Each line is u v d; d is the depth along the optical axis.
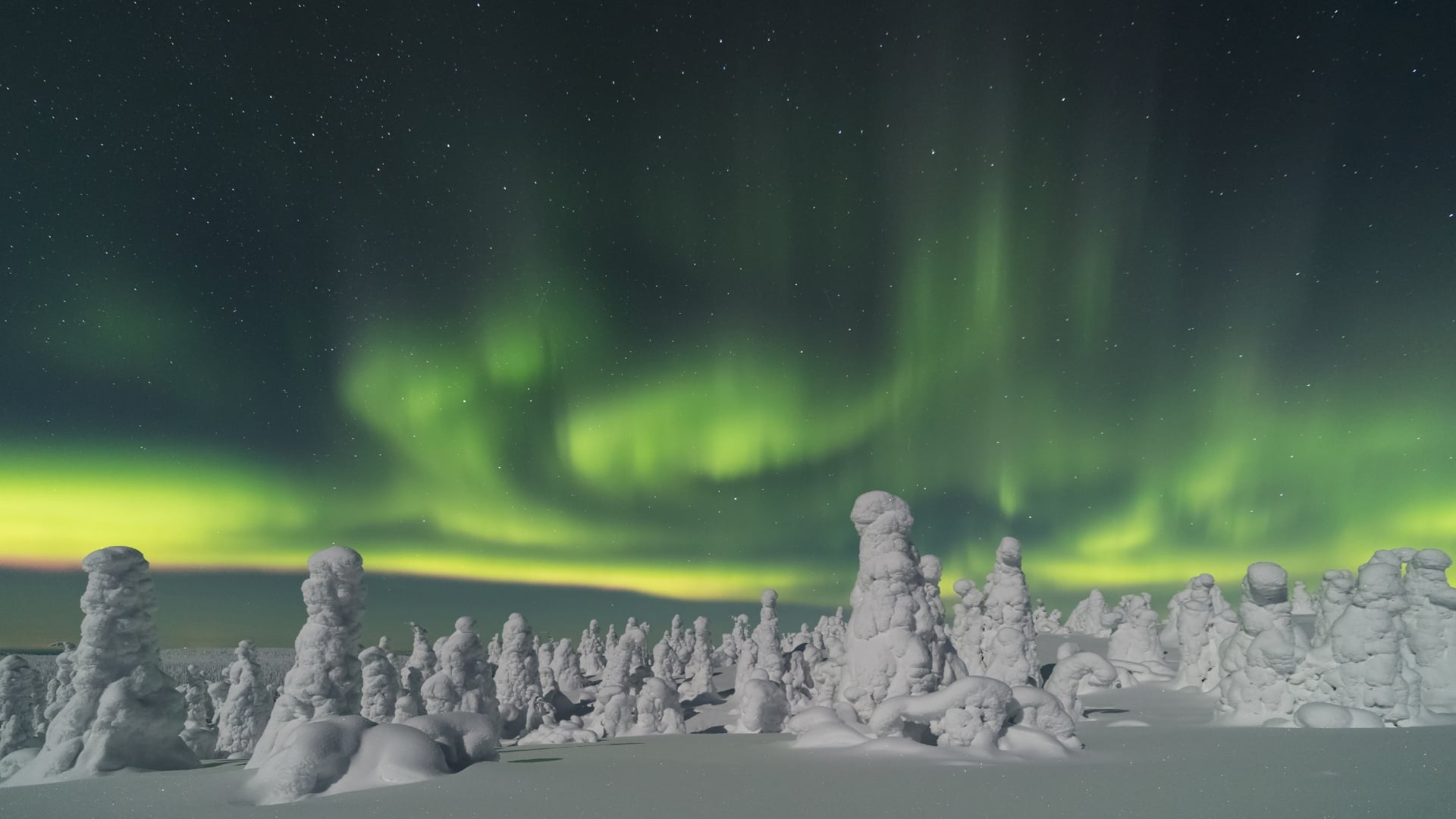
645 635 63.22
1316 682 19.89
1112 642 40.78
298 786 11.47
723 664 67.19
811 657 41.50
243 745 28.88
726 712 37.41
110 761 16.48
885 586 18.30
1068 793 10.85
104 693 17.11
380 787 11.66
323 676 18.09
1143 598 40.62
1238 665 22.47
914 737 15.80
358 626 18.95
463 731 13.99
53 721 17.28
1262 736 17.09
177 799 11.77
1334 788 10.99
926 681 17.56
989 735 14.88
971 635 30.64
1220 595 31.52
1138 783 11.62
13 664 26.19
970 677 15.41
